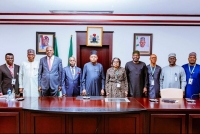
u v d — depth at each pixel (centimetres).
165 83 378
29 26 450
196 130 239
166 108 238
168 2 356
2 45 451
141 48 458
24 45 453
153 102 275
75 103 265
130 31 456
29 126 237
